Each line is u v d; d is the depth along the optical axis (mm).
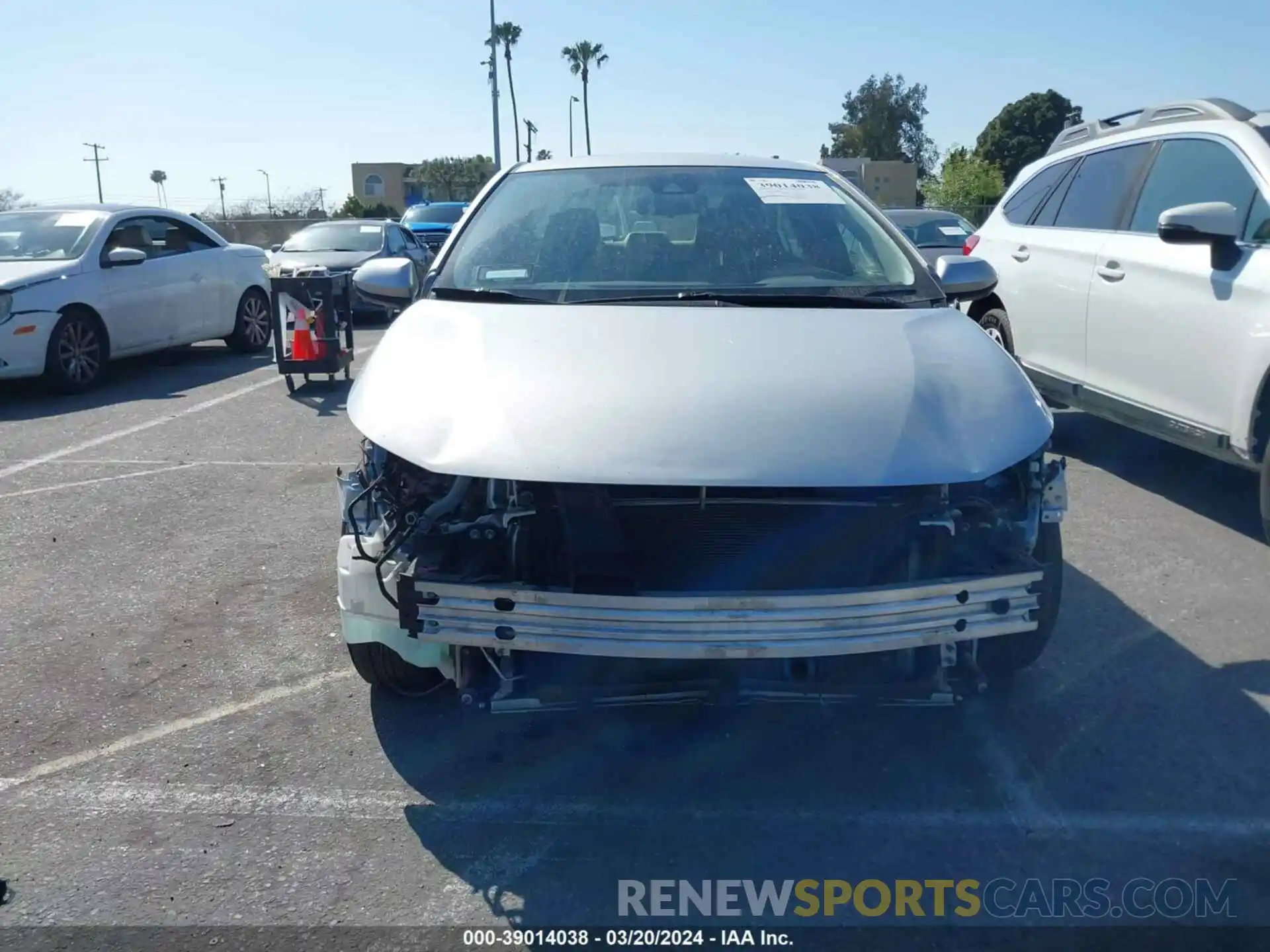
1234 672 4070
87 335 9773
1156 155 6094
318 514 6016
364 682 4039
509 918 2777
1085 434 7648
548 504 2992
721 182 4629
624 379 3137
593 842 3090
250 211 50719
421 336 3646
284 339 9625
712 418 2977
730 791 3338
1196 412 5449
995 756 3512
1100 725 3695
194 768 3469
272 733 3682
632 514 3000
